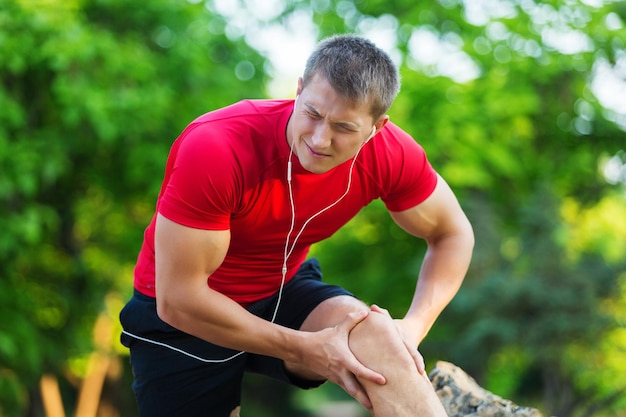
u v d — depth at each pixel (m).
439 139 8.58
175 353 2.76
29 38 7.57
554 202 8.97
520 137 9.66
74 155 8.53
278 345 2.45
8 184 7.33
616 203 10.98
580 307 8.51
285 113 2.37
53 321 8.89
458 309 8.67
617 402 9.48
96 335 10.27
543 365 9.27
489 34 9.56
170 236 2.29
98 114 7.54
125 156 8.38
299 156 2.24
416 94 8.95
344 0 10.16
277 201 2.41
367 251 10.30
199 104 8.48
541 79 9.27
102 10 8.45
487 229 8.94
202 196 2.25
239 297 2.72
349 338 2.46
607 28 9.55
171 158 2.42
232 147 2.29
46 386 9.87
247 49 9.34
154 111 7.88
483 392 3.08
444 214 2.77
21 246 7.82
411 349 2.45
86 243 9.67
